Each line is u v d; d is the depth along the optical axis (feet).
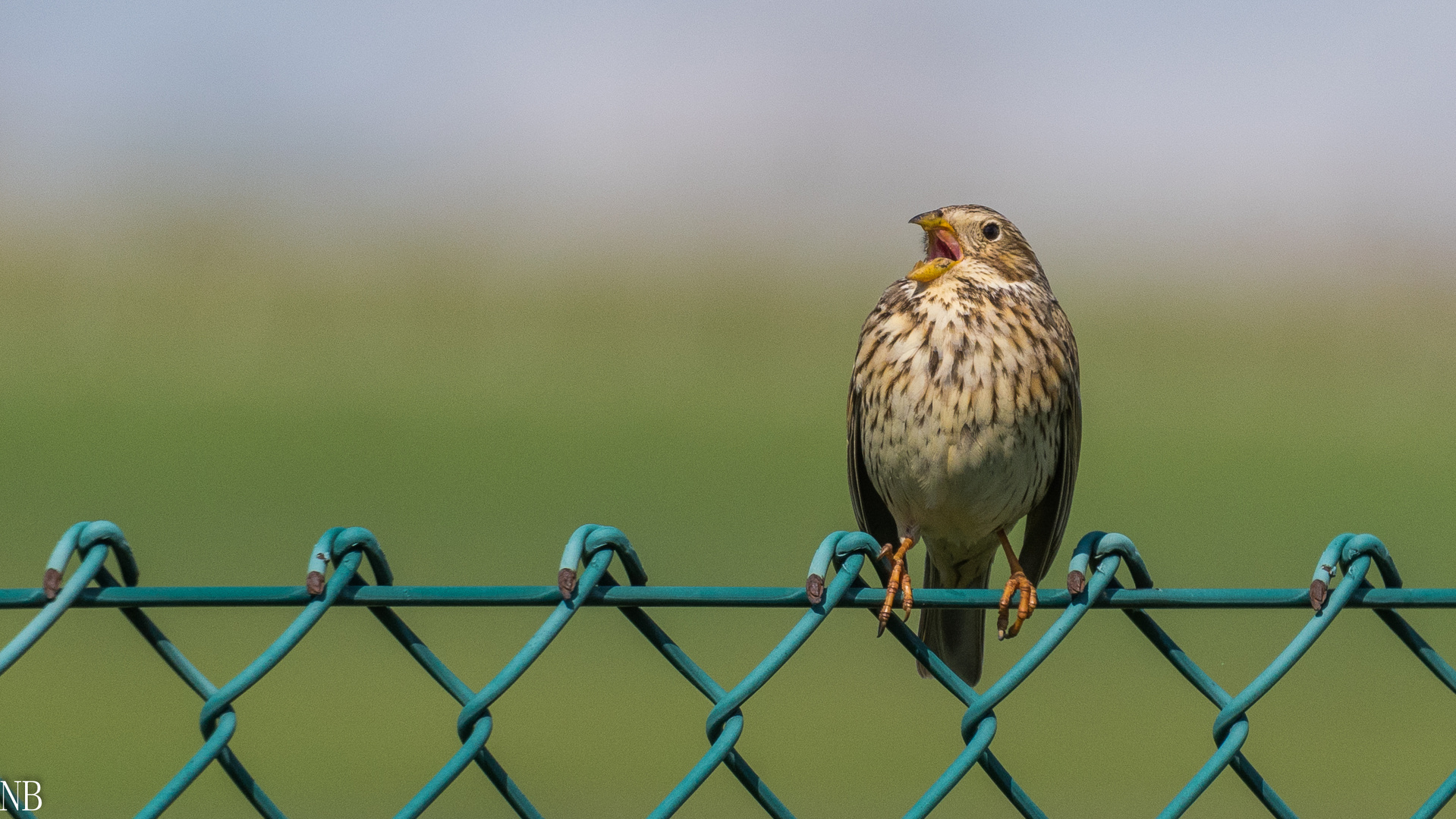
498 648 51.65
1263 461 79.92
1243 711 15.92
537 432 83.25
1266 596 16.12
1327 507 69.36
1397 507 70.23
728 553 58.54
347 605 14.42
